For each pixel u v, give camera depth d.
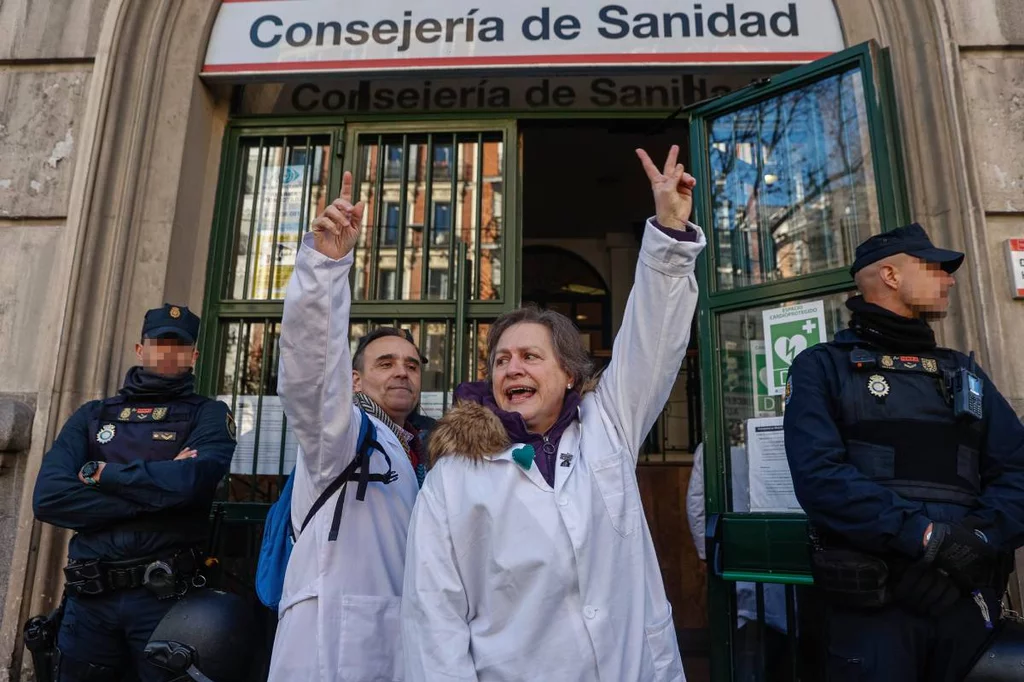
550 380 1.64
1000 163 2.95
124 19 3.37
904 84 3.08
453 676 1.35
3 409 2.82
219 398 3.41
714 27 3.35
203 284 3.48
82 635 2.25
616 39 3.36
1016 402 2.71
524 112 3.67
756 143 3.34
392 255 3.57
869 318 2.04
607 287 8.24
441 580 1.45
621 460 1.58
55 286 3.10
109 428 2.38
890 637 1.78
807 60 3.30
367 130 3.67
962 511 1.82
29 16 3.41
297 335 1.63
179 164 3.34
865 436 1.91
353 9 3.48
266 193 3.65
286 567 1.88
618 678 1.38
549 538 1.43
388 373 2.34
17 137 3.27
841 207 3.08
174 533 2.28
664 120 3.69
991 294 2.78
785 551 2.77
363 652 1.75
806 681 2.75
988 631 1.77
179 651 2.02
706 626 4.86
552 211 7.70
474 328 3.43
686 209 1.65
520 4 3.42
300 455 1.92
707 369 3.18
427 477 1.59
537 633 1.38
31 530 2.80
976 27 3.08
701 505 3.45
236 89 3.77
